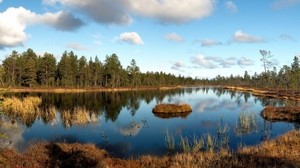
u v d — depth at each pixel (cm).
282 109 4088
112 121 3453
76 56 11888
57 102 5428
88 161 1479
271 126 3094
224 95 8694
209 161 1410
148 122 3406
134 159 1767
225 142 2247
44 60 10850
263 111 4150
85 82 11631
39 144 1883
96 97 6956
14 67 10231
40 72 11044
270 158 1426
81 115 3453
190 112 4428
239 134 2636
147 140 2423
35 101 4922
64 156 1600
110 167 1357
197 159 1519
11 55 10188
